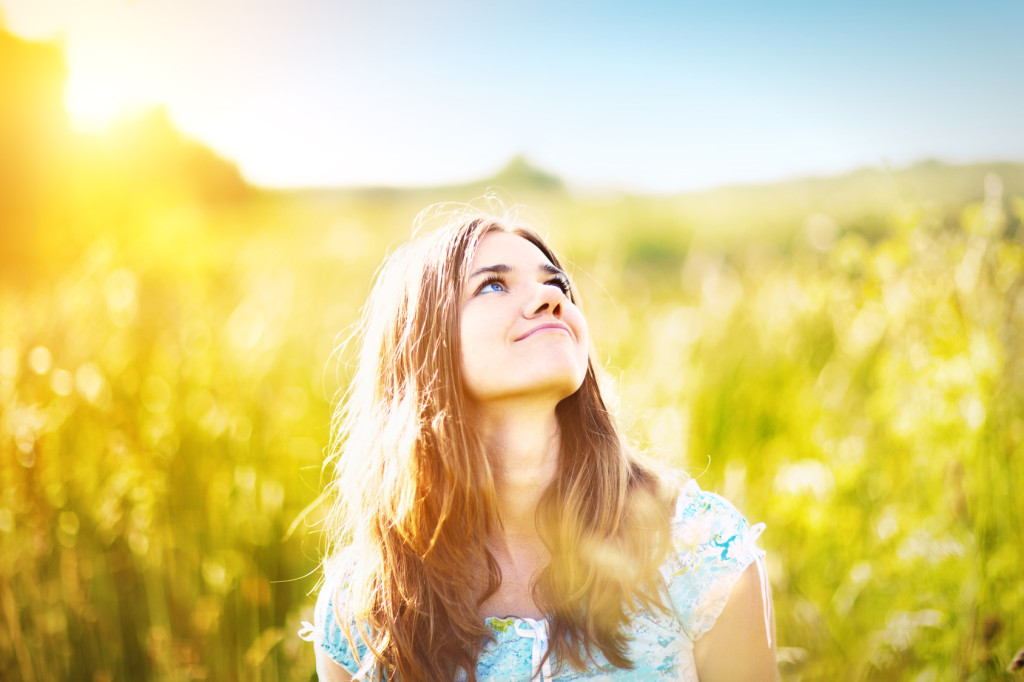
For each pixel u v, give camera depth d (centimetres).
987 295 223
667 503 144
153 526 254
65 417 272
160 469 262
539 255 147
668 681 132
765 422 313
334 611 150
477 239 145
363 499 157
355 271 410
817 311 345
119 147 520
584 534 136
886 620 230
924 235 240
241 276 369
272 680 240
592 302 380
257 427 273
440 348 141
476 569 140
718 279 382
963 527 224
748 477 288
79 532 265
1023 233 221
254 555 249
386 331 157
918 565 228
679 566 137
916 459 249
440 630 137
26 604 257
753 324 362
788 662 221
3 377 262
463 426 139
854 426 289
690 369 322
